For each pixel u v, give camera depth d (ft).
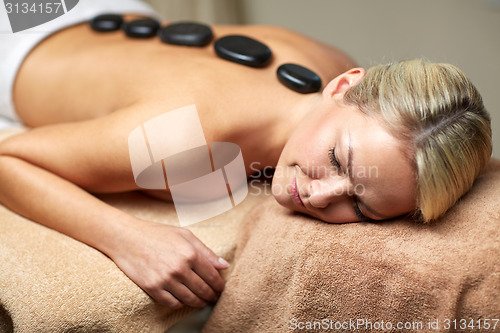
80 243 2.52
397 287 2.20
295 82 2.79
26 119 3.58
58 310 2.22
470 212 2.31
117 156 2.52
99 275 2.35
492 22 4.89
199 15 5.31
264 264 2.49
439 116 2.18
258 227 2.65
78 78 3.13
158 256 2.34
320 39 5.50
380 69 2.42
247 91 2.73
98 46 3.23
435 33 5.03
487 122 2.34
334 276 2.30
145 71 2.83
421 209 2.21
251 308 2.50
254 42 2.96
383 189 2.19
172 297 2.38
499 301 2.09
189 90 2.62
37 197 2.57
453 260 2.15
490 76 4.97
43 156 2.63
